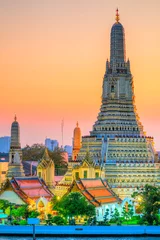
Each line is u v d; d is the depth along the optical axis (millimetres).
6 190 197125
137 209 192375
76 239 159250
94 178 199500
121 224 176000
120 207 196875
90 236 160125
